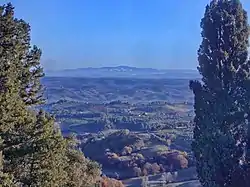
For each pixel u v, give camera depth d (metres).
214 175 25.05
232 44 26.88
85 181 18.19
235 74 26.64
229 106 25.73
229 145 24.81
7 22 15.02
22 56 15.73
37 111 16.56
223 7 27.03
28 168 13.03
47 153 13.15
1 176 11.35
